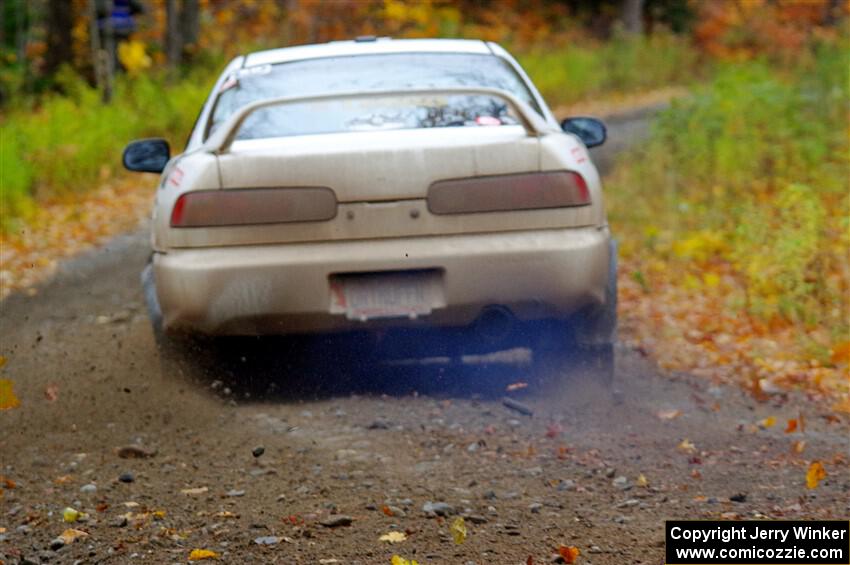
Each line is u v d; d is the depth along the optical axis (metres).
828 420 15.54
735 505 11.28
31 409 14.72
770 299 21.70
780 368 18.42
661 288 24.59
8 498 11.62
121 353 17.44
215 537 10.20
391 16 80.81
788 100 38.06
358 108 15.13
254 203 13.93
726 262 26.38
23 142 37.28
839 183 30.25
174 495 11.59
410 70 16.23
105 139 42.25
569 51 88.19
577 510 11.06
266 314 14.02
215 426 14.09
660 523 10.63
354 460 12.63
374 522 10.55
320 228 13.95
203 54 73.88
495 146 14.12
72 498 11.57
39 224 32.22
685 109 37.19
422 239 14.04
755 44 99.56
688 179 33.03
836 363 18.67
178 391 15.34
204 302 13.93
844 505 11.27
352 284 14.07
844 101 40.06
